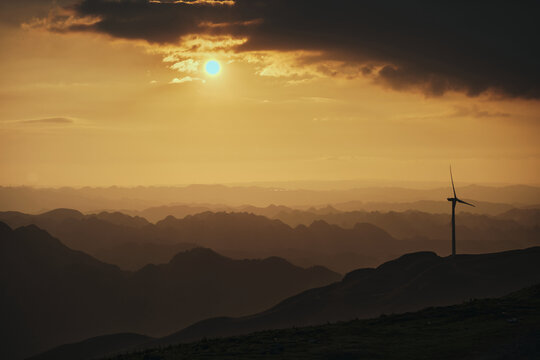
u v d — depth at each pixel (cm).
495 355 6291
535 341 6675
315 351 6950
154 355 7538
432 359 6356
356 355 6656
